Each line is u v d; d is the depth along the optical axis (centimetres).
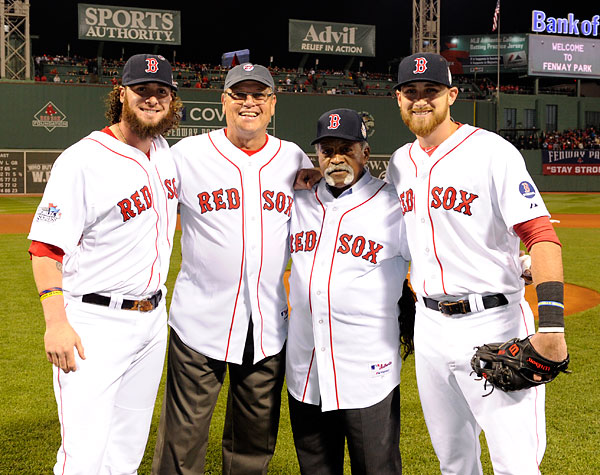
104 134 275
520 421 250
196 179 300
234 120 296
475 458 285
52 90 2855
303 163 320
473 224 257
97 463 264
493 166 252
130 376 286
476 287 258
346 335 277
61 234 251
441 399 275
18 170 2847
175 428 299
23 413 439
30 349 587
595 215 2064
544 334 223
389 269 285
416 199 270
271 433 311
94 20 3212
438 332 267
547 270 228
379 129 3262
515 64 3909
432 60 257
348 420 280
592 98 3900
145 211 273
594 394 474
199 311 297
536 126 3809
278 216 303
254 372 304
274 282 304
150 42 3334
